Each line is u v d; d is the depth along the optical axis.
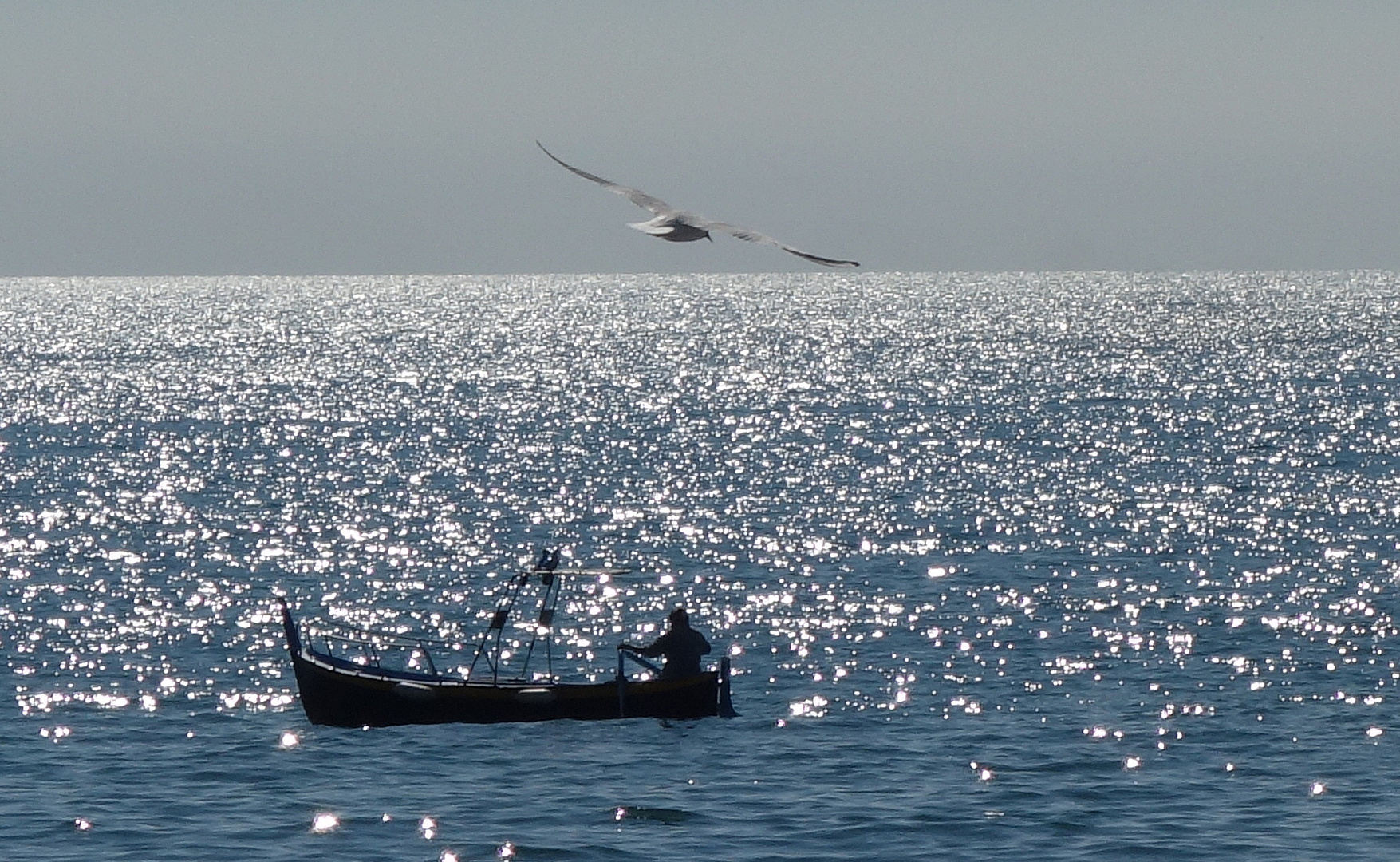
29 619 57.78
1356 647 51.41
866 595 62.22
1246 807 34.50
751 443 121.50
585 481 100.06
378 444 123.44
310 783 36.50
